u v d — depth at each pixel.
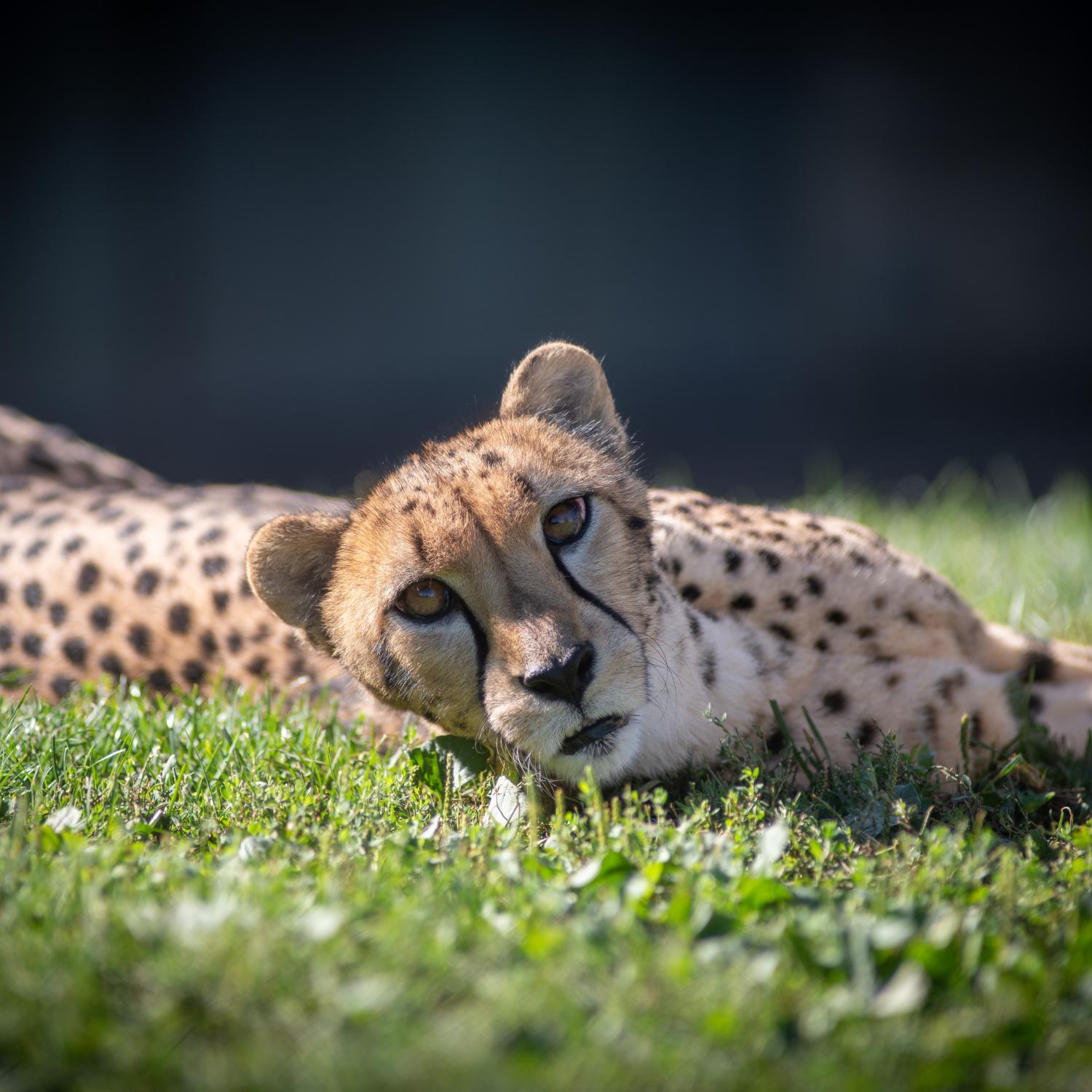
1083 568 14.05
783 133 49.34
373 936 5.70
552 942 5.54
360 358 50.03
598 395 9.46
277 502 12.88
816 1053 4.91
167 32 48.75
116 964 5.41
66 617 11.48
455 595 8.09
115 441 39.59
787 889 6.31
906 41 48.28
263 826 7.63
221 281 49.66
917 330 48.72
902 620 10.34
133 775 8.47
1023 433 37.00
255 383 48.47
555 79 49.72
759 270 49.97
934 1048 4.92
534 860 6.78
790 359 49.09
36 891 6.10
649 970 5.36
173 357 49.59
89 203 49.06
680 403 43.62
